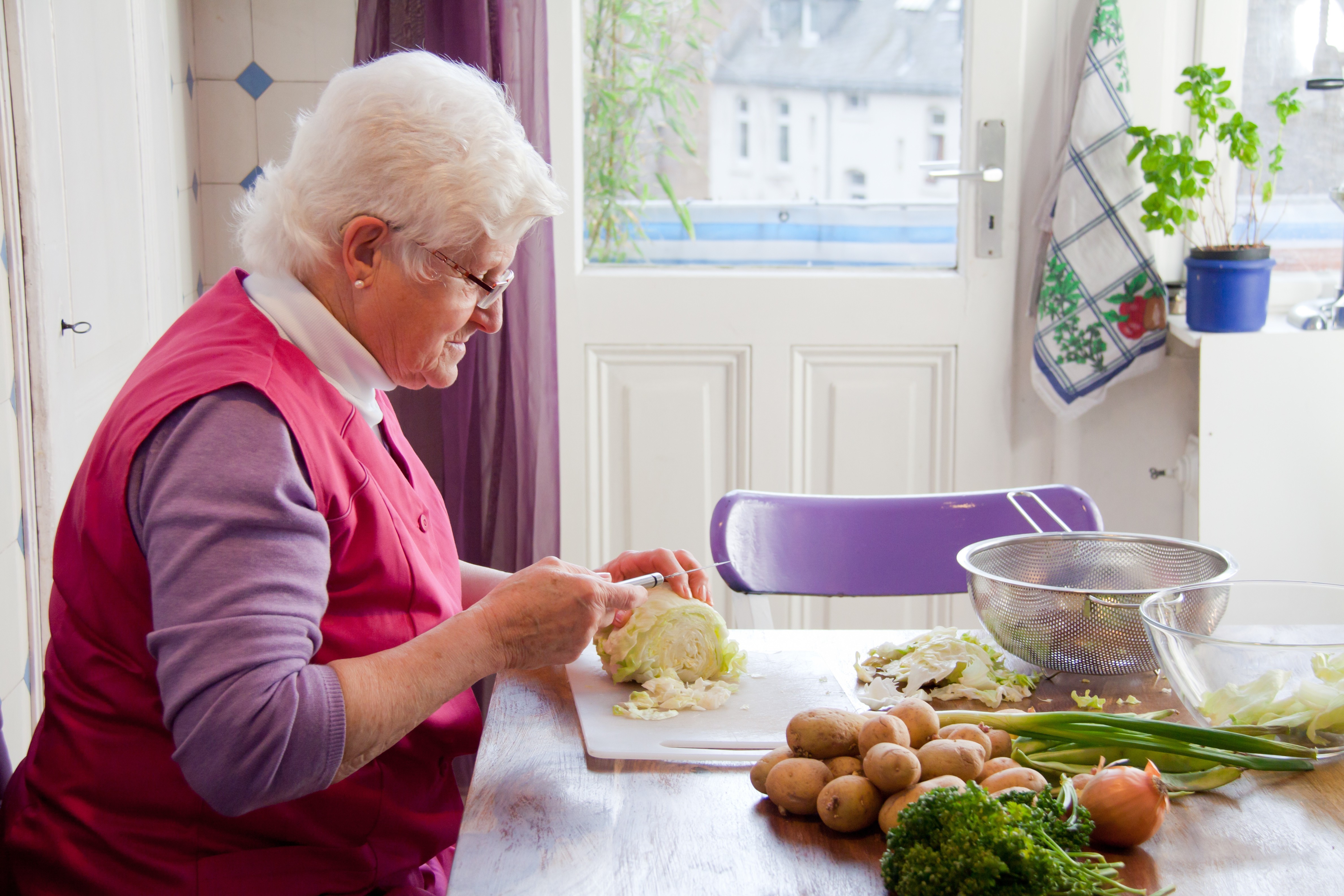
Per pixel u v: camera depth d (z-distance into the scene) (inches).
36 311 58.3
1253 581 44.2
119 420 37.4
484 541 88.3
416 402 89.3
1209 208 91.6
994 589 44.0
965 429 95.0
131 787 38.3
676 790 36.0
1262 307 83.8
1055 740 35.9
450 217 38.8
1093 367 88.7
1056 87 90.2
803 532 63.6
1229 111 90.0
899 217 94.0
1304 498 85.1
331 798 40.6
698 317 93.6
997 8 89.2
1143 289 87.3
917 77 91.8
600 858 31.9
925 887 27.6
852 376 94.8
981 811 28.2
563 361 94.1
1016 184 91.6
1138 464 94.7
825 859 31.7
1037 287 92.0
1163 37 88.0
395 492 42.9
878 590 63.3
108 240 69.9
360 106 38.8
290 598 34.6
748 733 39.8
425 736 43.3
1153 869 30.6
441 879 45.3
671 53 91.8
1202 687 36.9
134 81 74.6
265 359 38.3
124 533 36.5
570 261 93.0
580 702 42.6
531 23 83.6
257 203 42.3
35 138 58.2
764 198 94.0
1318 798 34.7
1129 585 49.4
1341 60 88.4
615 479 96.6
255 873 39.0
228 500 34.5
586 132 92.8
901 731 33.5
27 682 59.0
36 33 58.6
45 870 38.4
